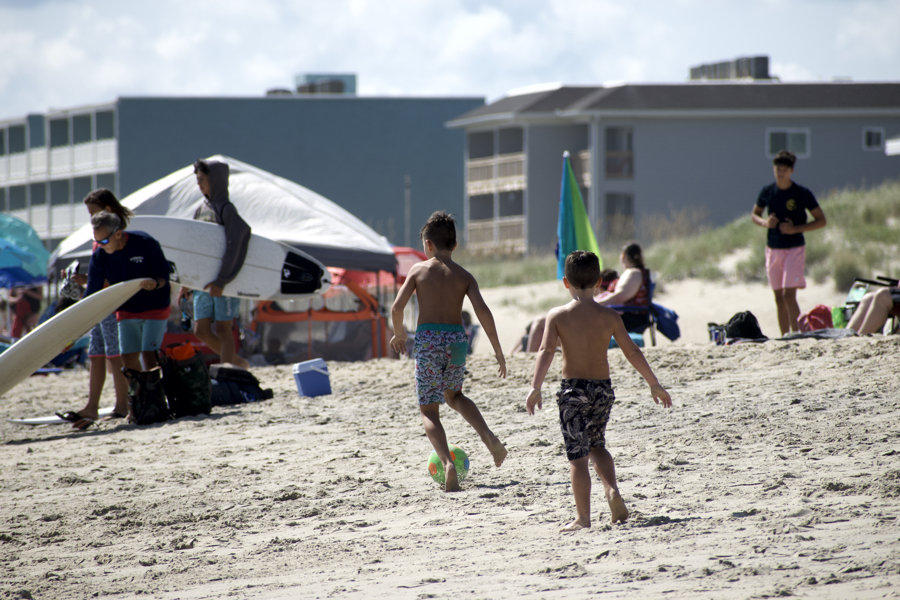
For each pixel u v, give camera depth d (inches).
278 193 2449.6
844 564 488.4
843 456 797.2
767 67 7081.7
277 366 2075.5
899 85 6259.8
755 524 597.0
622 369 1418.6
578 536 621.0
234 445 1135.6
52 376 2187.5
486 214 6973.4
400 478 887.1
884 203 3533.5
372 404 1391.5
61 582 599.8
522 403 1254.9
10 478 1011.9
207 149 7736.2
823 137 6018.7
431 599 496.4
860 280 1523.1
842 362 1253.7
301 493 838.5
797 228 1535.4
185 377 1386.6
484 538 640.4
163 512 803.4
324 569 590.9
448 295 859.4
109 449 1164.5
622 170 5969.5
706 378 1300.4
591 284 671.8
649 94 6117.1
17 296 2856.8
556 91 6569.9
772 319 2952.8
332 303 2501.2
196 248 1676.9
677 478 773.9
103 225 1302.9
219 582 578.9
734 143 6008.9
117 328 1400.1
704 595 457.4
